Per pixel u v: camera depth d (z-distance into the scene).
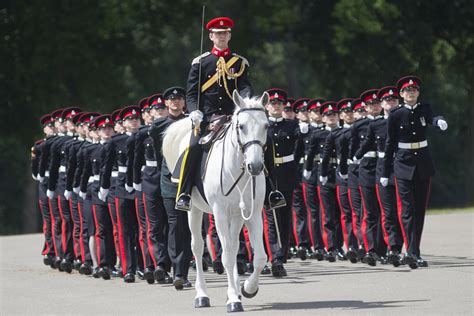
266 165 32.28
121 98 102.19
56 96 96.56
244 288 32.00
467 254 46.09
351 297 33.31
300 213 47.00
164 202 37.34
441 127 40.03
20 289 39.84
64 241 46.91
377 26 89.50
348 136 45.12
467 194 95.69
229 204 31.02
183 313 31.14
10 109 97.56
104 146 42.00
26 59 96.69
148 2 101.88
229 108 33.62
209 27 33.81
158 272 38.97
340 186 45.72
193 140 32.69
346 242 45.69
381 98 43.59
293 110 46.09
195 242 33.31
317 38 100.75
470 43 98.12
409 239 40.91
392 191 42.00
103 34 94.06
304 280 38.56
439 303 31.08
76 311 32.84
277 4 98.50
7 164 124.88
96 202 43.34
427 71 96.06
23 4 95.88
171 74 133.25
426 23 93.06
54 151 47.72
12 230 126.94
